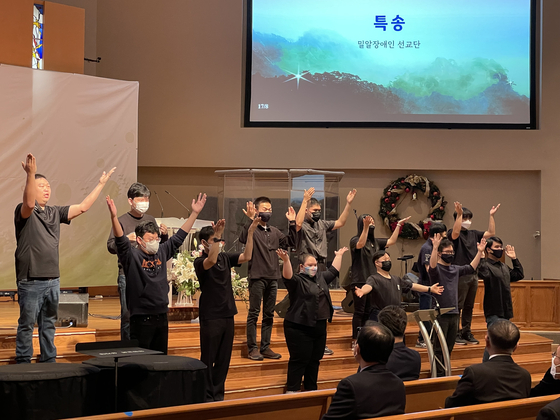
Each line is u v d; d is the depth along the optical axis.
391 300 5.59
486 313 6.40
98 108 7.93
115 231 4.18
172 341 5.78
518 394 3.35
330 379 5.55
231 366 5.38
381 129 10.36
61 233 7.66
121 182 8.08
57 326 5.46
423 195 10.61
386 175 10.64
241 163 10.32
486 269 6.38
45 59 7.91
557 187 10.29
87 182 7.84
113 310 7.19
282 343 6.12
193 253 6.27
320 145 10.34
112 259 7.98
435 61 10.38
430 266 5.88
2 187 7.27
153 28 10.33
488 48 10.37
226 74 10.35
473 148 10.38
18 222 4.18
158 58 10.32
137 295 4.21
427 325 5.88
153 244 4.24
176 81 10.32
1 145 7.27
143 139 10.30
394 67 10.38
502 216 10.60
